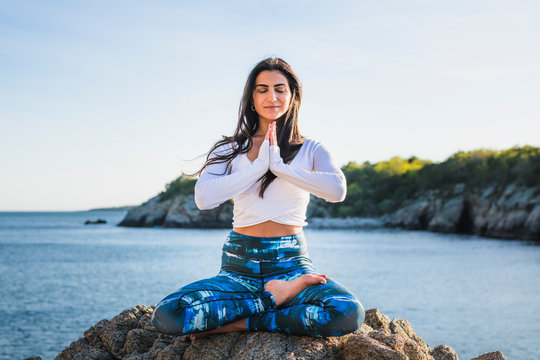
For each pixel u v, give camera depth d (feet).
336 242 206.90
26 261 143.64
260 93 11.14
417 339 12.69
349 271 116.67
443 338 52.80
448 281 99.55
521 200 216.95
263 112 11.16
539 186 217.97
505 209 222.28
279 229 10.50
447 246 185.68
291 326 9.49
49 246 205.87
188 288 9.75
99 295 82.69
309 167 11.08
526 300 77.05
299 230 10.80
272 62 11.20
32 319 62.03
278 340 9.51
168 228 350.84
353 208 333.62
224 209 347.36
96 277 107.55
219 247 196.44
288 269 10.40
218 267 128.77
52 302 75.61
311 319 9.27
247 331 10.02
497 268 120.88
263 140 11.38
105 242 229.66
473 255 152.46
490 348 48.62
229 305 9.65
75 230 352.90
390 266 126.52
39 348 48.32
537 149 257.34
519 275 108.27
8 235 294.05
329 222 311.47
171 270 121.80
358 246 186.91
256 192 10.52
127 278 105.91
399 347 9.52
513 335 53.72
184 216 350.43
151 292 85.92
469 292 85.66
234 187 10.28
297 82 11.38
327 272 114.73
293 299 9.89
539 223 204.85
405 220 286.46
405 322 13.00
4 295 82.48
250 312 9.76
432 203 273.54
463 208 252.21
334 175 10.52
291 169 10.31
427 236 237.66
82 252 175.11
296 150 11.12
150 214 373.61
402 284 96.02
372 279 103.24
